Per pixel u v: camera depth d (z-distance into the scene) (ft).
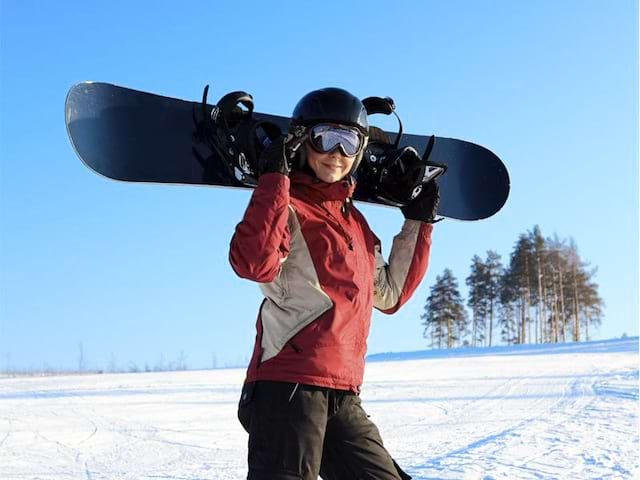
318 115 7.20
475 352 82.17
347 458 6.81
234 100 8.39
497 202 10.69
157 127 8.79
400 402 30.50
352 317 6.78
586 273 156.15
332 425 6.84
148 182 8.62
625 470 14.46
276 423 6.49
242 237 6.38
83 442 20.61
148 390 36.91
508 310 155.33
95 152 8.48
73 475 16.03
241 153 8.31
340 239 6.94
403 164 8.45
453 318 154.30
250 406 6.69
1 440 20.98
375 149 9.00
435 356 77.30
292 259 6.81
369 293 7.13
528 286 150.51
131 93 8.80
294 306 6.70
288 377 6.54
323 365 6.57
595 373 43.01
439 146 10.54
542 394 32.04
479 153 10.78
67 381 44.19
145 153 8.70
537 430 20.58
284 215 6.45
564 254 156.56
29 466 17.10
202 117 8.93
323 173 7.26
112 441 20.77
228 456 18.31
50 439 21.16
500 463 15.60
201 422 24.85
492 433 20.75
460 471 14.92
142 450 19.26
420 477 14.58
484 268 161.17
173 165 8.72
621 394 30.40
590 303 155.02
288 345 6.62
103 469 16.66
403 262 8.29
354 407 6.97
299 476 6.40
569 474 14.29
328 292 6.73
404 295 8.29
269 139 8.25
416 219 8.42
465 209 10.43
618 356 61.77
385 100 8.82
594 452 16.52
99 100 8.65
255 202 6.44
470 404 29.19
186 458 18.04
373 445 6.90
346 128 7.23
